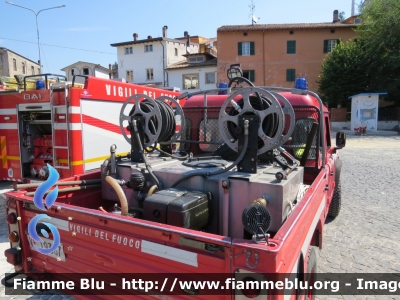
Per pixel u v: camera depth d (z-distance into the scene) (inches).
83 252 95.3
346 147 617.0
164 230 77.3
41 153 257.6
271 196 89.8
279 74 1253.1
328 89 1068.5
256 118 97.3
